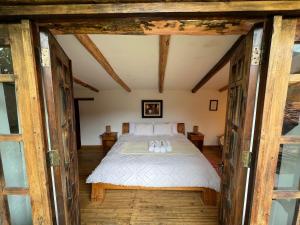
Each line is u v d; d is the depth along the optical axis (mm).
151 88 4969
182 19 900
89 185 3080
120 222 2164
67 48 1943
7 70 962
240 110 1140
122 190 2902
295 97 958
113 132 5203
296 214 1022
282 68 895
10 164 1093
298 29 868
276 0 819
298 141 938
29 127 945
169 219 2227
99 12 851
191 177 2553
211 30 1016
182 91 5164
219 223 1580
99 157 4539
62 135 1179
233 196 1182
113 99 5215
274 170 968
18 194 1008
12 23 876
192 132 5168
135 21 921
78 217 1564
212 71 2734
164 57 2111
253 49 958
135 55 2229
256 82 984
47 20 903
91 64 2598
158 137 4461
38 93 939
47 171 1014
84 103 5234
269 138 946
